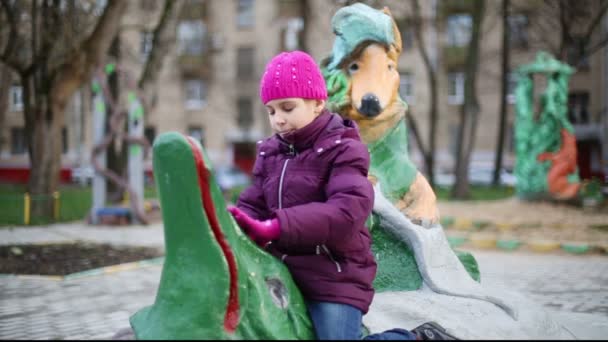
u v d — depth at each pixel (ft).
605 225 29.99
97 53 38.52
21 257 22.81
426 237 9.82
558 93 37.14
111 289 17.13
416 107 88.43
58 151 40.27
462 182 51.29
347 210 6.73
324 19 73.77
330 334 6.80
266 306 6.57
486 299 9.19
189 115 95.96
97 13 46.29
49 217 38.34
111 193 52.06
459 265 10.26
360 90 10.23
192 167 6.25
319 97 7.29
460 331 8.11
